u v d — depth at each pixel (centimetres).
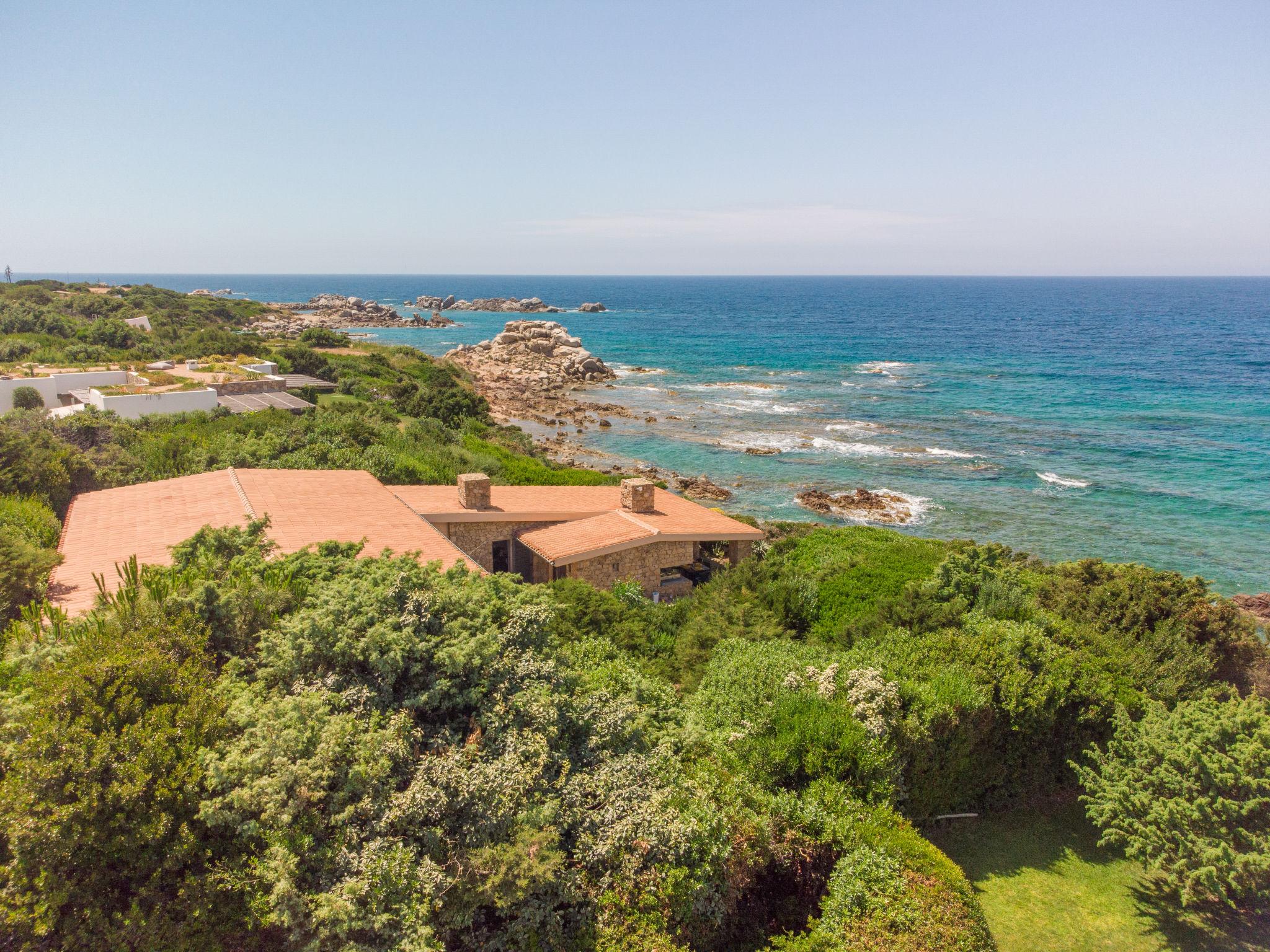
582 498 2988
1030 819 1417
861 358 12912
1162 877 1210
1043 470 5912
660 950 860
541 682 1075
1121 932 1125
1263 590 3791
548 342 12269
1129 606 1958
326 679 991
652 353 13800
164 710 837
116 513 2177
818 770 1230
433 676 1012
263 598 1176
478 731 981
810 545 2894
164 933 721
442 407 6194
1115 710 1448
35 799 727
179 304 12488
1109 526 4675
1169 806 1134
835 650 1712
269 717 869
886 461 6188
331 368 7438
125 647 922
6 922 685
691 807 1006
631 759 1053
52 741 755
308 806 817
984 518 4828
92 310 9538
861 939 948
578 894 892
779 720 1295
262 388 5462
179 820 781
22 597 1394
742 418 7912
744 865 1021
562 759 1018
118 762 776
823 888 1078
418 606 1093
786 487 5500
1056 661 1520
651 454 6412
